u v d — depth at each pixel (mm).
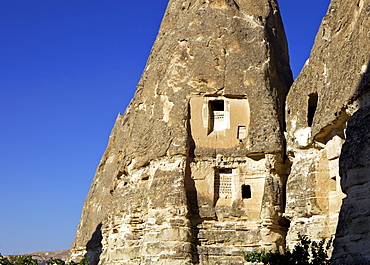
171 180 31641
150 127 33969
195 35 34188
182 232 30766
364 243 22375
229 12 34844
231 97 33062
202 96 33062
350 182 23391
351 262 22391
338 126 27922
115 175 36531
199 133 32688
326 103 27812
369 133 23203
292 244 29344
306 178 29766
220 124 33031
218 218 31844
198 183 32125
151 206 31688
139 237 33281
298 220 29594
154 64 35781
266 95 32781
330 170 29109
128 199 34250
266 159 31844
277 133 32031
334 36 28906
